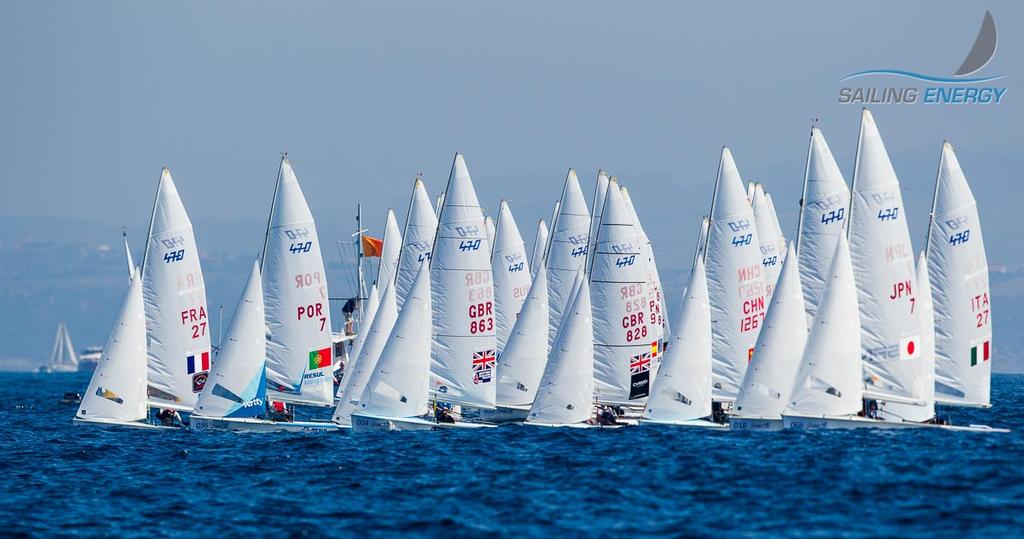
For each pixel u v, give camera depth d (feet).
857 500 638.94
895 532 569.64
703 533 577.43
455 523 611.88
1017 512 603.26
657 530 586.86
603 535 579.89
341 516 636.07
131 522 635.66
